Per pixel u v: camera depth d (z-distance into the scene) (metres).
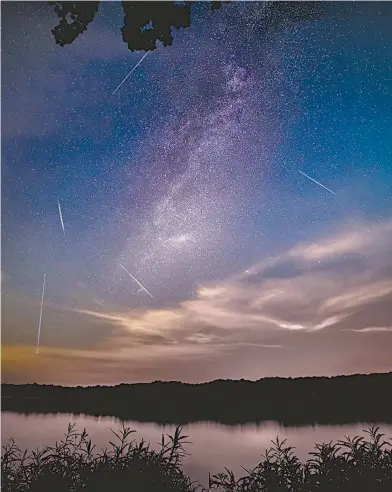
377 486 3.58
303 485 3.65
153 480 3.70
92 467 3.78
